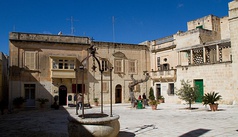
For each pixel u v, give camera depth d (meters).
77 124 8.43
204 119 14.27
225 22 32.50
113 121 8.71
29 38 28.98
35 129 12.63
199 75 26.95
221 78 24.61
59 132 11.44
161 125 12.52
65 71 29.86
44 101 28.22
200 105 24.78
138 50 36.00
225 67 24.27
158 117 16.27
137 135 10.09
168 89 32.38
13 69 28.00
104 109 25.30
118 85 34.28
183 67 28.89
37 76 29.14
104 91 32.97
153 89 35.62
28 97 28.77
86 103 30.23
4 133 11.65
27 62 28.81
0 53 31.48
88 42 32.12
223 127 11.15
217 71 25.05
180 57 29.84
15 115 20.94
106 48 33.34
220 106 22.11
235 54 23.28
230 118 14.23
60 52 30.53
